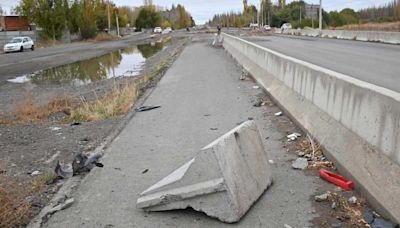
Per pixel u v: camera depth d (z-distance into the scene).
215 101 11.31
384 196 4.08
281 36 59.66
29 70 27.12
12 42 45.47
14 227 4.37
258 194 4.70
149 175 5.68
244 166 4.64
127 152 6.86
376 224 3.90
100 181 5.54
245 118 9.02
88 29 77.44
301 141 6.87
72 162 6.41
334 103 6.04
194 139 7.47
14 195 5.23
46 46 57.09
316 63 17.08
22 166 6.66
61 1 65.50
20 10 66.00
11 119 10.88
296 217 4.24
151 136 7.86
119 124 9.09
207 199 4.23
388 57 19.02
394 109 4.13
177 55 31.92
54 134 8.80
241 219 4.23
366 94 4.83
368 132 4.74
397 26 46.38
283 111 9.25
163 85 15.24
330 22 90.94
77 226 4.30
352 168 4.90
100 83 19.70
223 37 40.06
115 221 4.36
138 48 51.09
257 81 14.11
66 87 18.73
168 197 4.40
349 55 20.92
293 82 9.04
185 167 4.71
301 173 5.46
